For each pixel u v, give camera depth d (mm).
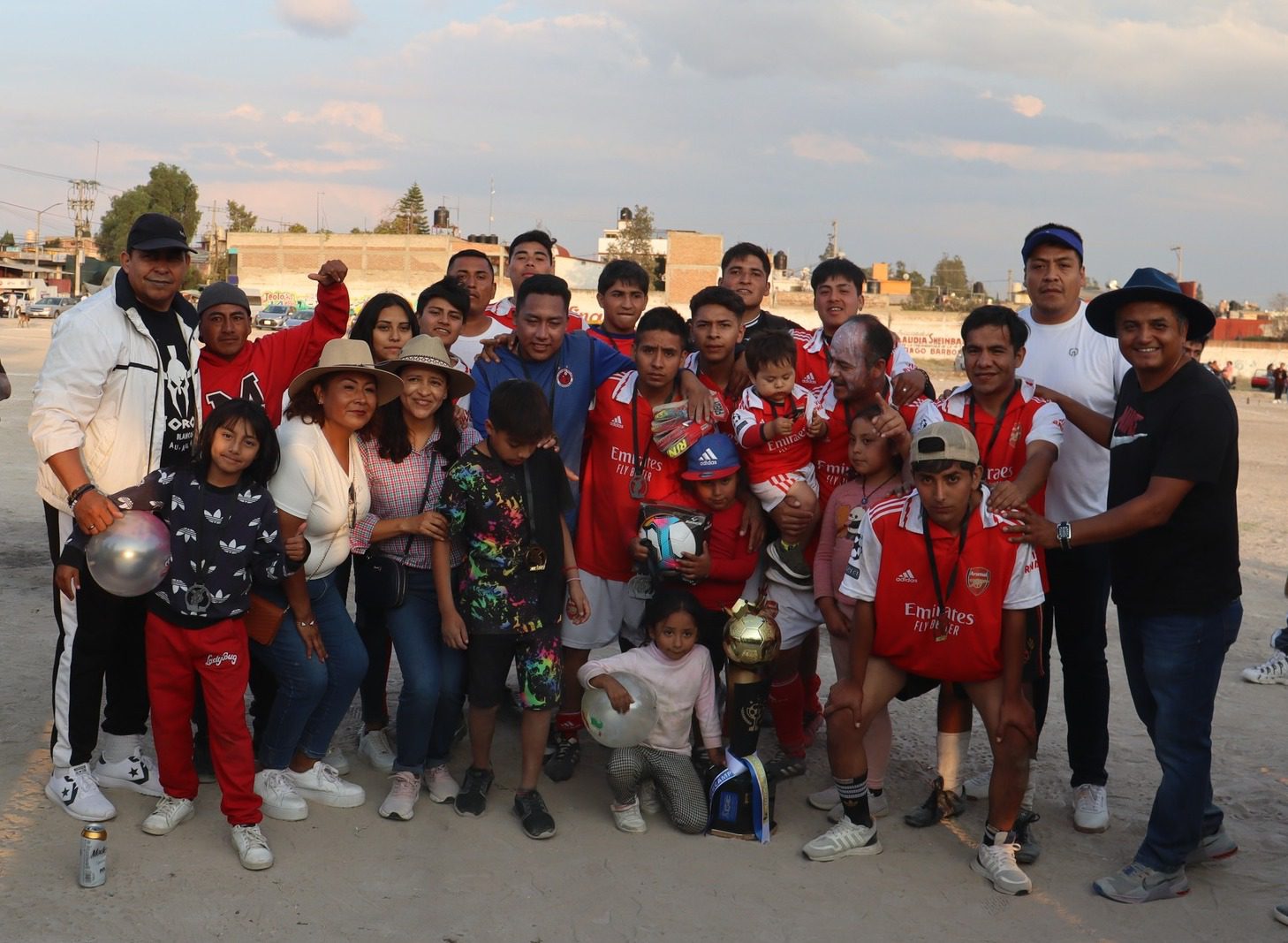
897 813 5500
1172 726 4660
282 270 76375
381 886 4555
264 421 4637
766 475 5516
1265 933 4430
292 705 5043
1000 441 5250
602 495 5816
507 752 6074
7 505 11859
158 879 4492
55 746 5059
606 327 7012
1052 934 4391
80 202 105000
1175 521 4586
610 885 4660
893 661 4949
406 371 5188
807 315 66625
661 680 5129
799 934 4324
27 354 35562
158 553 4520
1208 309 4492
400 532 5152
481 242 75500
